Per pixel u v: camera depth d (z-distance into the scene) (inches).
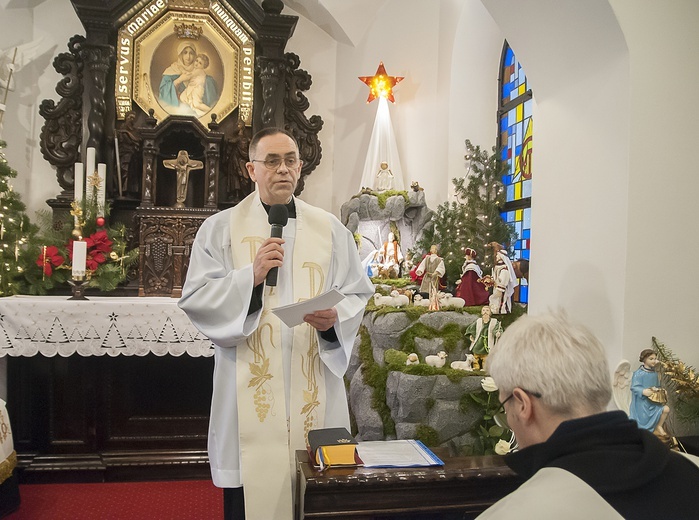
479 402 154.6
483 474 88.7
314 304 92.9
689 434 120.7
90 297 202.4
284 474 103.2
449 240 213.9
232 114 247.3
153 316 177.8
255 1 260.4
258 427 104.1
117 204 236.7
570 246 133.7
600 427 48.6
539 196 145.2
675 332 120.4
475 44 233.9
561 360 51.1
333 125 264.5
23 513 164.1
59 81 237.6
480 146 238.2
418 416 155.1
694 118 120.6
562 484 45.5
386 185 230.8
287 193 108.3
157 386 193.9
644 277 118.7
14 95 242.8
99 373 190.4
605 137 123.6
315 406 108.2
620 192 119.3
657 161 118.9
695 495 45.3
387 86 238.1
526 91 219.0
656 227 119.0
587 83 128.7
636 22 117.3
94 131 230.5
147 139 227.8
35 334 172.6
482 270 207.8
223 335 101.5
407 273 219.8
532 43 137.5
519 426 54.2
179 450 193.6
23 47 244.1
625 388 119.0
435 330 174.1
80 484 185.8
